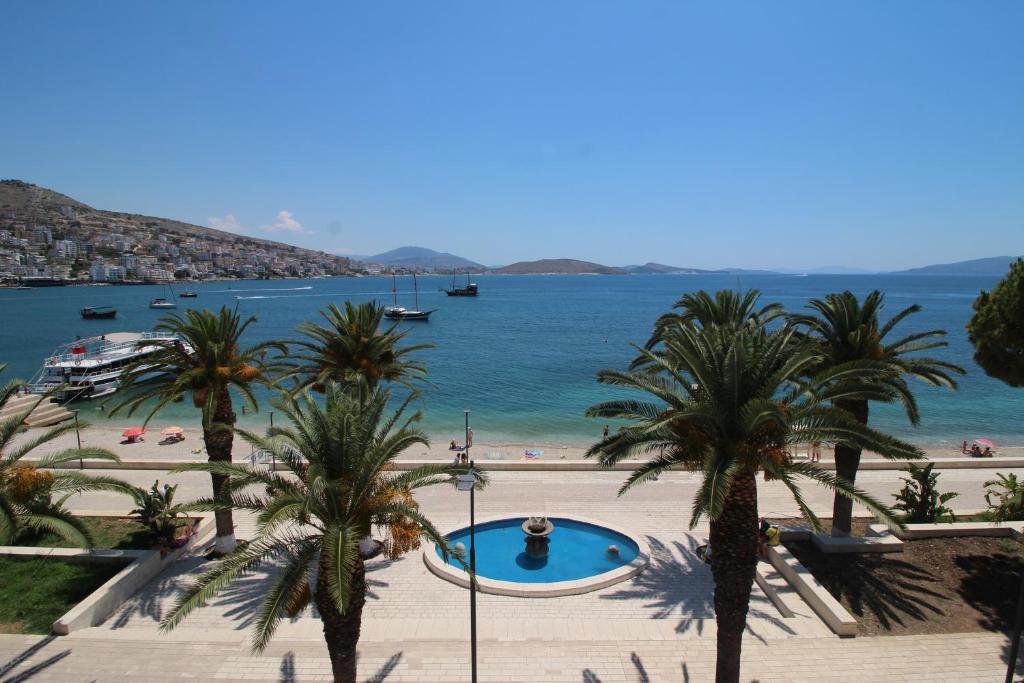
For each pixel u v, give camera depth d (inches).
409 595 680.4
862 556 714.8
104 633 579.8
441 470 497.0
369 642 571.5
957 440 1496.1
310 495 437.7
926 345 724.7
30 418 1505.9
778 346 472.7
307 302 7135.8
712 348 481.4
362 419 503.5
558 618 626.8
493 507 940.0
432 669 528.7
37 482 578.9
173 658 540.4
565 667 532.4
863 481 1061.8
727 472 424.8
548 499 973.8
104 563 703.1
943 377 713.0
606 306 6737.2
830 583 661.3
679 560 761.6
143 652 549.0
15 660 535.2
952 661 535.8
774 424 462.6
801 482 1042.7
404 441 481.4
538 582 722.2
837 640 571.8
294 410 523.5
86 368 2033.7
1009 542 736.3
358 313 973.8
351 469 465.1
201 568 733.3
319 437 467.5
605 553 796.0
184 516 853.2
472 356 2982.3
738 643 466.6
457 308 6446.9
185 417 1756.9
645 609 645.9
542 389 2149.4
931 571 682.8
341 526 428.5
